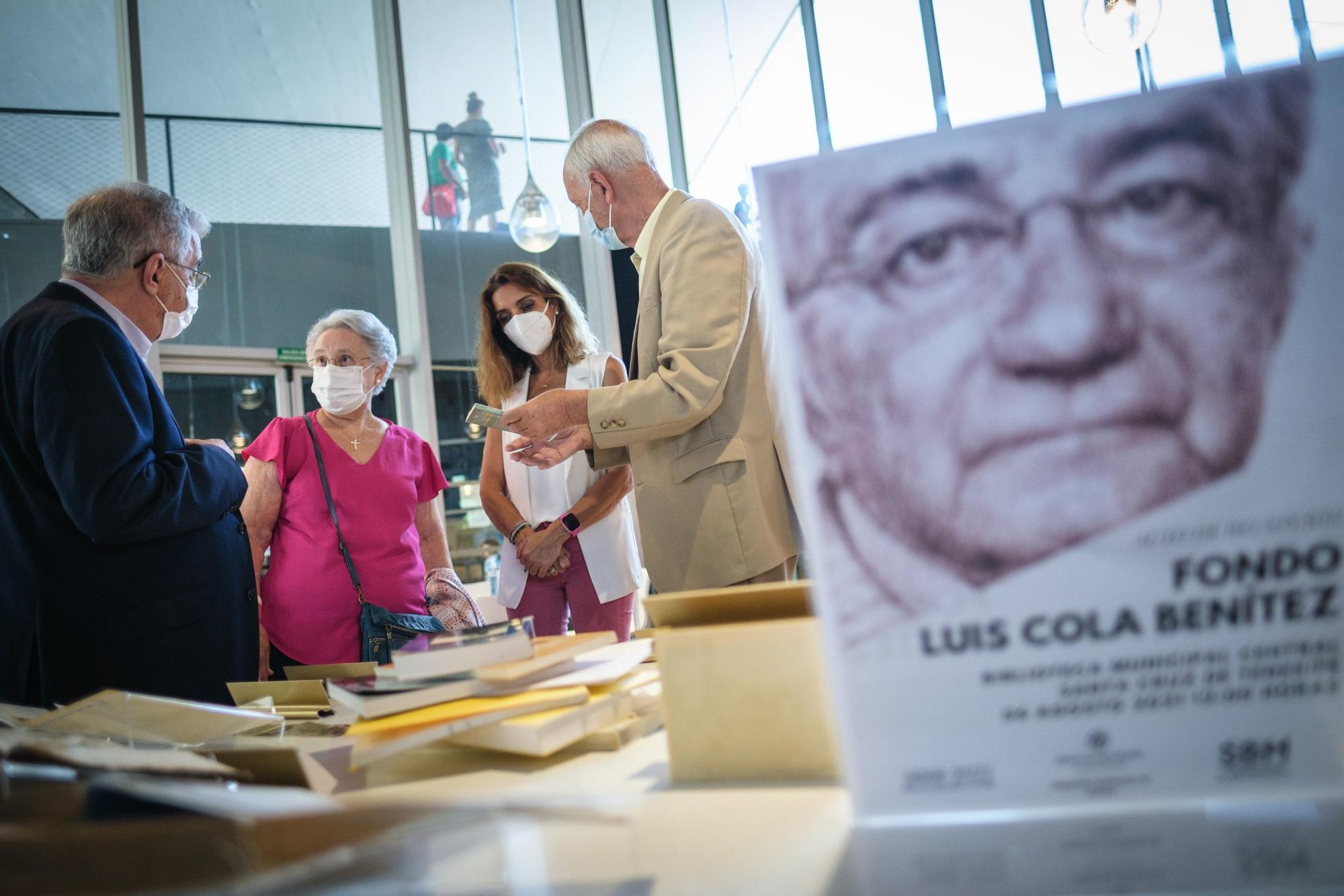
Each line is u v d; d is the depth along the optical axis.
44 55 5.01
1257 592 0.46
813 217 0.49
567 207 6.16
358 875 0.38
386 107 5.78
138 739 0.82
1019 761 0.48
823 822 0.51
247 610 1.67
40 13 5.03
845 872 0.43
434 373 5.64
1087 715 0.47
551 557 2.40
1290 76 0.45
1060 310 0.47
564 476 2.53
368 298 5.62
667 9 6.17
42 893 0.37
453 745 0.81
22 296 4.77
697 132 6.02
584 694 0.77
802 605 0.70
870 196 0.49
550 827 0.54
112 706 0.78
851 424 0.49
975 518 0.48
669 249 1.58
